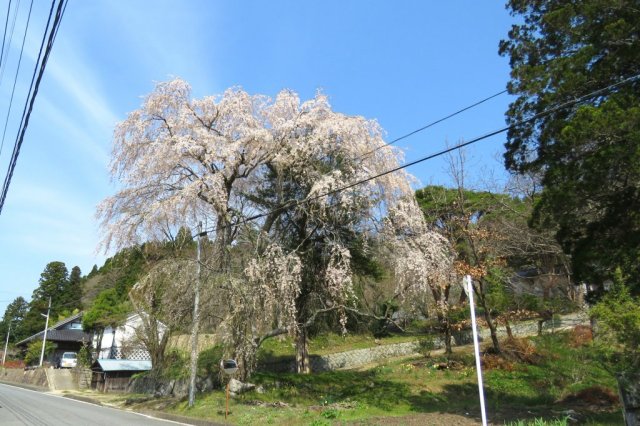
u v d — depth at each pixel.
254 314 18.03
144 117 19.44
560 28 13.42
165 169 18.47
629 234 12.44
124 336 36.69
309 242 20.39
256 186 20.95
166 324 20.61
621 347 11.15
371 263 21.98
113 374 33.06
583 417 13.08
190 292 19.06
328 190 17.70
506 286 27.14
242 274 18.20
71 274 72.50
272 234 20.33
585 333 24.36
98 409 20.39
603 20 12.41
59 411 18.56
